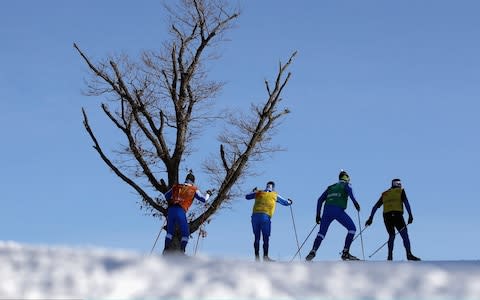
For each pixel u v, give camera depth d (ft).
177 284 14.47
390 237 46.98
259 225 48.11
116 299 13.65
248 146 70.23
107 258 17.02
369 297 13.67
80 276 15.31
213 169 70.59
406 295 13.85
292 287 14.28
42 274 15.66
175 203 44.80
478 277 15.12
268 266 16.30
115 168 69.36
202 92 71.61
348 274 15.43
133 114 69.15
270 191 49.19
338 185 44.73
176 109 71.05
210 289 14.07
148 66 71.51
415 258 46.19
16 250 18.47
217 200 68.44
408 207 46.73
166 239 44.47
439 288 14.28
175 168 69.77
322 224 44.60
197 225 67.82
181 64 71.67
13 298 14.02
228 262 16.93
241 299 13.47
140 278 14.98
